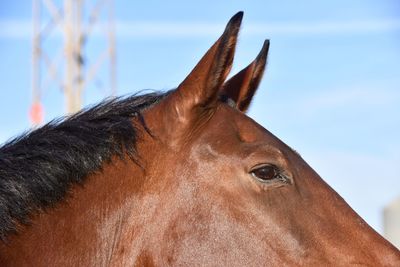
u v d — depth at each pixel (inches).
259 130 247.3
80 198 241.0
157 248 237.0
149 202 240.1
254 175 237.9
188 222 237.0
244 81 275.3
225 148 241.0
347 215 238.5
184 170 240.8
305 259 231.9
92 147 243.4
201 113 243.6
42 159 239.5
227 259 233.5
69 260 234.7
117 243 238.7
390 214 830.5
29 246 234.5
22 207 235.1
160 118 248.4
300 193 238.7
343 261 231.9
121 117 252.5
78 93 803.4
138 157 244.1
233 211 235.6
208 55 240.1
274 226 234.1
